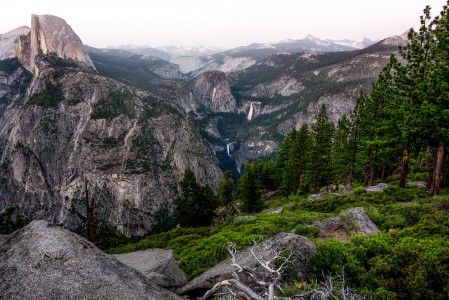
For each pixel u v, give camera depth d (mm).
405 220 16375
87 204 27906
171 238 29078
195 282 10609
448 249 9820
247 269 6590
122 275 5473
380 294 8312
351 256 10109
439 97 25531
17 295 4633
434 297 8281
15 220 30188
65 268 4992
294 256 9680
